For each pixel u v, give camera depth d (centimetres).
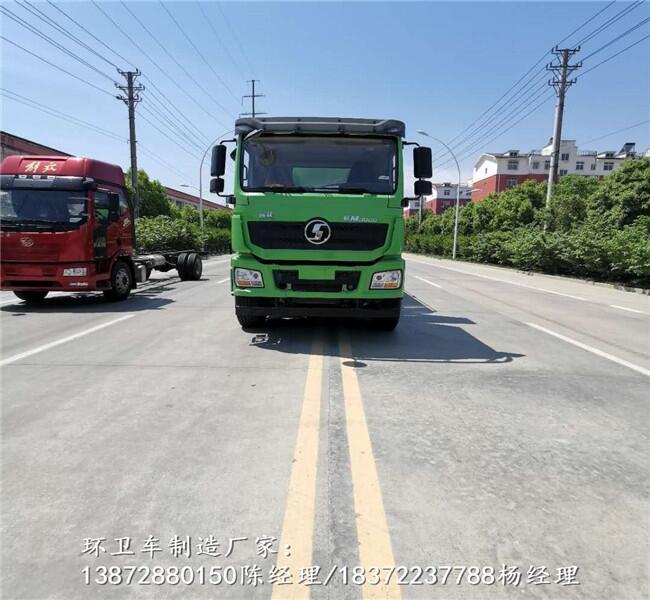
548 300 1295
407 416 410
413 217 9012
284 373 530
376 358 603
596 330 841
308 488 293
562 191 5000
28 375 518
